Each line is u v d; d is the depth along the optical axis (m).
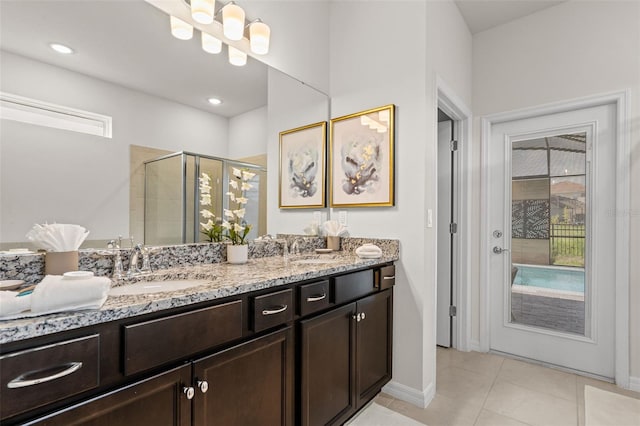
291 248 2.04
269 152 1.97
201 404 0.97
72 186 1.19
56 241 1.05
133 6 1.37
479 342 2.71
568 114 2.39
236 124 1.79
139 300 0.85
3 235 1.03
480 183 2.72
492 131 2.73
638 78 2.08
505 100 2.62
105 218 1.27
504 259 2.64
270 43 1.96
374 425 1.69
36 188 1.10
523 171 2.58
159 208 1.45
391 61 2.05
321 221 2.30
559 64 2.38
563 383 2.14
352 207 2.21
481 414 1.79
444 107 2.47
